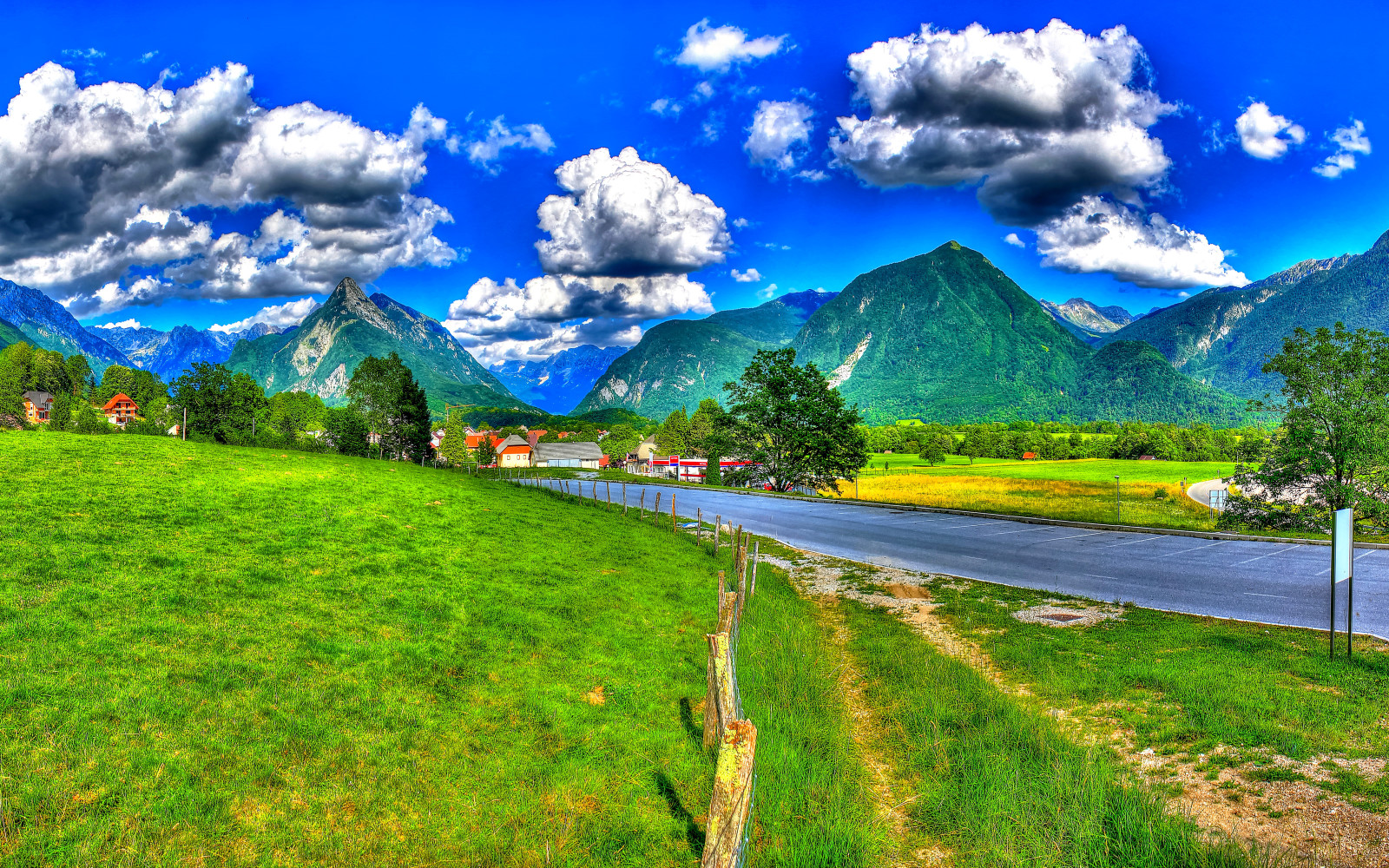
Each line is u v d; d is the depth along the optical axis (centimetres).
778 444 6406
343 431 8612
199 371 8888
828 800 804
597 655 1281
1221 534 3041
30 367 14650
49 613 1056
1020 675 1268
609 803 791
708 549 2730
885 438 19250
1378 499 3325
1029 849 696
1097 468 11856
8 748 700
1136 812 724
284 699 914
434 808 739
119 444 2986
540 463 15788
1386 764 813
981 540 3048
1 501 1695
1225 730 935
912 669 1292
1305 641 1379
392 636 1226
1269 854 644
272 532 1822
